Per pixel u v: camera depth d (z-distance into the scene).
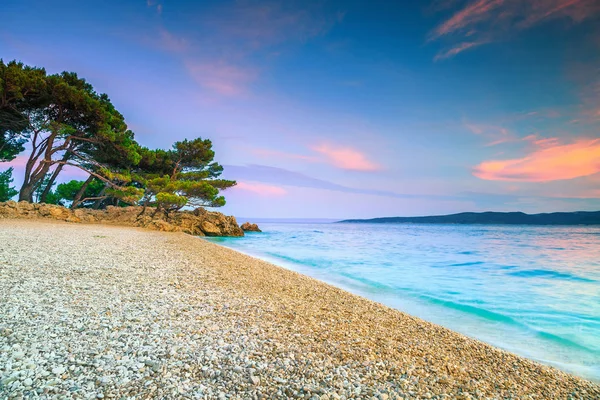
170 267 10.91
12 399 3.01
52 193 54.62
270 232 66.25
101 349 4.27
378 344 5.52
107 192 36.88
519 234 65.00
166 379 3.68
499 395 4.22
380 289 12.48
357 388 3.88
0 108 29.02
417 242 40.75
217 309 6.60
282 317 6.53
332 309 7.72
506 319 9.04
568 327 8.39
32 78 27.58
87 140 34.06
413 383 4.20
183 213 43.22
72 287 7.18
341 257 23.25
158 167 47.09
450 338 6.43
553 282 14.86
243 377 3.89
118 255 12.41
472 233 71.00
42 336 4.48
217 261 13.70
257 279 10.62
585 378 5.43
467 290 12.89
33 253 10.97
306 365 4.37
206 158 50.28
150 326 5.27
